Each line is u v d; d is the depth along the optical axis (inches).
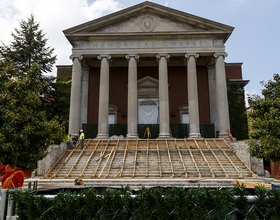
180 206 182.2
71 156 756.0
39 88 476.4
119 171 660.1
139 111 1161.4
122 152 765.9
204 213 177.8
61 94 1267.2
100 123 951.6
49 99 1237.1
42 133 414.9
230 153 764.0
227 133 925.8
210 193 183.8
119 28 1024.9
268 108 512.4
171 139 869.2
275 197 178.9
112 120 1158.3
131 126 944.9
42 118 444.1
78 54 1011.3
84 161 721.6
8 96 399.2
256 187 193.8
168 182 567.8
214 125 1072.8
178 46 1010.1
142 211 181.2
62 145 769.6
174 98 1170.0
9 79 442.0
